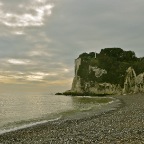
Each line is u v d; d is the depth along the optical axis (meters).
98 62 172.25
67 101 97.56
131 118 30.22
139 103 60.69
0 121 37.78
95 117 36.81
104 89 157.88
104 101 86.25
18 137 23.47
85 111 49.38
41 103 90.69
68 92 175.25
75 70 184.00
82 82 170.38
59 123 32.47
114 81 158.50
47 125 31.28
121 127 23.70
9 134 25.38
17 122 36.31
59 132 24.78
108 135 19.75
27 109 63.69
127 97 102.69
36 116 44.66
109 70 165.88
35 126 30.97
